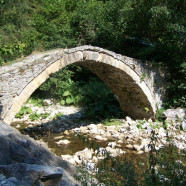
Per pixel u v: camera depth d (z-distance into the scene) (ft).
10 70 23.93
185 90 37.42
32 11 56.03
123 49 47.16
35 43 46.37
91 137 32.30
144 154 25.29
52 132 35.12
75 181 9.20
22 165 8.09
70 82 52.03
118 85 38.73
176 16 37.88
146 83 36.68
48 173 7.86
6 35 47.34
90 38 47.50
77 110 46.70
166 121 35.24
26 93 24.71
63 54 27.63
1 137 9.21
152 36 46.98
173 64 39.09
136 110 40.75
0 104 22.88
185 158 13.70
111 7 46.03
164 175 9.40
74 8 51.67
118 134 32.81
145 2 42.01
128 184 8.97
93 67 35.12
